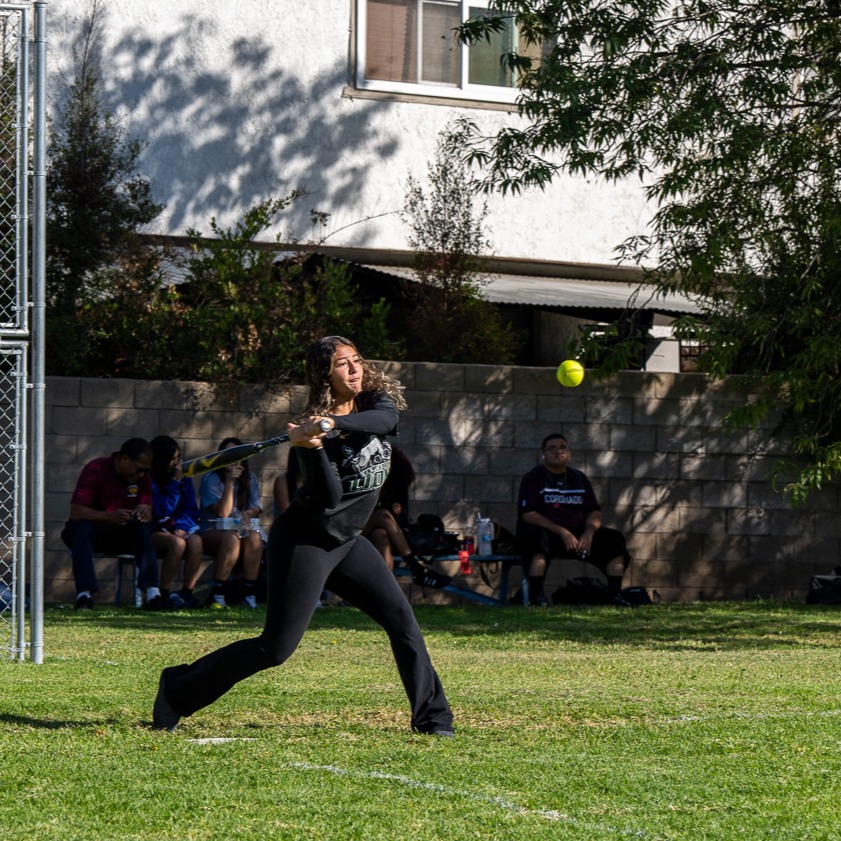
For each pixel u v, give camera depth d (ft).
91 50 135.54
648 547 119.55
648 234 152.76
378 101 145.28
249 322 112.57
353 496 41.68
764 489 122.11
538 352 147.54
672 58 99.04
